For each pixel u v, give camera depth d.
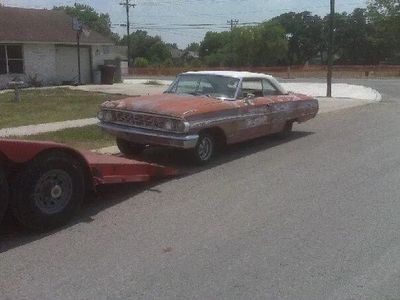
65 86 27.55
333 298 3.96
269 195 6.73
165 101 8.43
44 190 5.41
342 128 12.84
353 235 5.28
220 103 8.59
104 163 6.31
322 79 46.81
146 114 8.05
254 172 8.03
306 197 6.63
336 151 9.71
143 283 4.21
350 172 7.99
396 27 65.62
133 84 31.08
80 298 3.97
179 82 9.67
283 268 4.49
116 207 6.26
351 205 6.30
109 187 7.15
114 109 8.47
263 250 4.89
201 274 4.37
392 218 5.82
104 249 4.92
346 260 4.66
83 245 5.03
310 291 4.07
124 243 5.07
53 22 30.19
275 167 8.38
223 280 4.26
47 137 10.55
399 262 4.62
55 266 4.55
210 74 9.59
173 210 6.12
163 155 9.23
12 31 26.94
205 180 7.54
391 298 3.96
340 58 104.19
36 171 5.25
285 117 10.53
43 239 5.22
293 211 6.07
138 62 78.62
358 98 22.86
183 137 7.73
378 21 67.06
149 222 5.69
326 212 6.03
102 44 30.88
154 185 7.27
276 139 11.09
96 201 6.51
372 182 7.39
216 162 8.77
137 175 6.85
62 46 29.25
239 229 5.46
